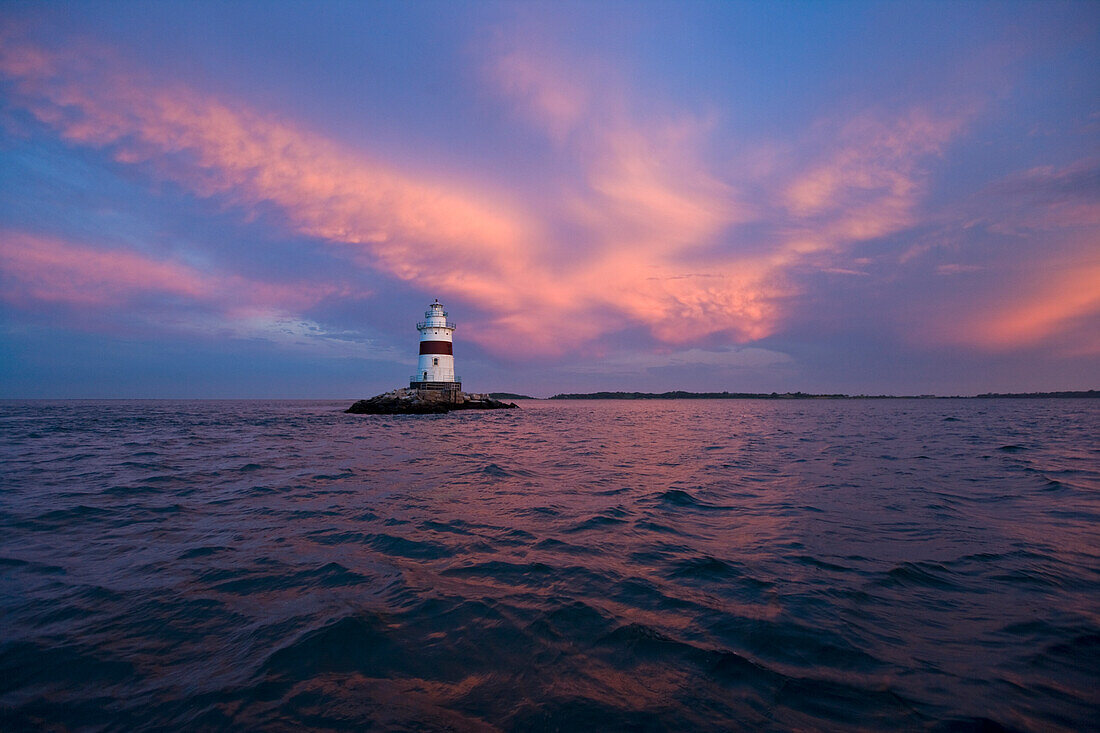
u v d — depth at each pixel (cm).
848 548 891
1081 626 591
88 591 678
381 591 682
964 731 406
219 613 610
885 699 449
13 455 2261
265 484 1515
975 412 9025
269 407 13712
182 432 3894
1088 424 4922
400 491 1416
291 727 401
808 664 506
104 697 438
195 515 1120
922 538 951
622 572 765
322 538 939
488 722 413
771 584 719
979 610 637
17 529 995
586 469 1875
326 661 500
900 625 593
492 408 8969
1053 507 1202
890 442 2981
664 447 2762
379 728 402
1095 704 443
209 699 435
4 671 475
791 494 1370
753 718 421
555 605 639
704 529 1018
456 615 609
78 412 8231
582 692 456
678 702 443
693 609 633
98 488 1434
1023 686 470
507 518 1102
